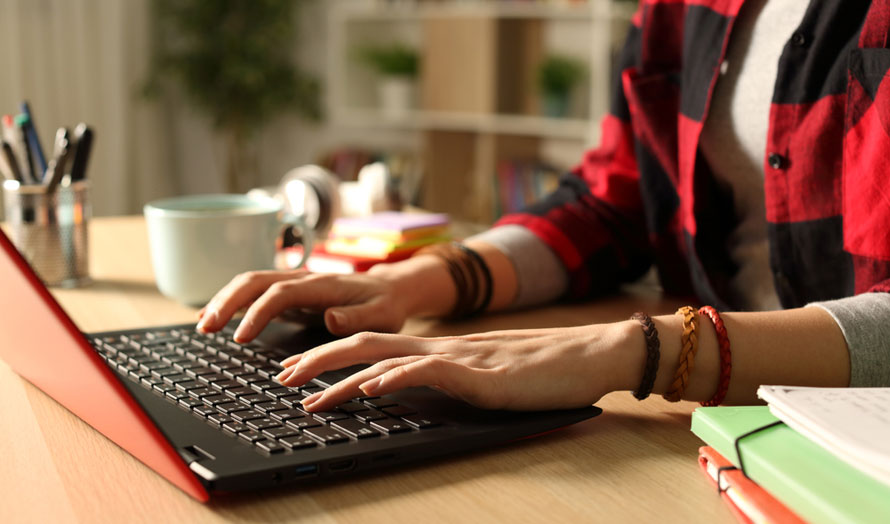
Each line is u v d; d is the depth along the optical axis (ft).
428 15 12.53
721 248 3.38
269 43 13.32
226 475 1.56
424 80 12.80
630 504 1.61
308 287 2.60
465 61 12.25
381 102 13.91
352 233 3.97
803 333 2.08
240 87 13.29
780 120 2.87
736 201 3.29
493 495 1.65
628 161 3.59
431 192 13.14
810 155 2.78
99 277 3.76
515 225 3.38
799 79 2.82
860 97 2.56
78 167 3.57
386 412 1.92
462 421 1.89
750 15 3.11
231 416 1.87
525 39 12.11
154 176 13.71
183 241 3.13
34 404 2.12
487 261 3.10
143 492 1.65
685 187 3.32
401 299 2.77
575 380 1.98
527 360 1.98
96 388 1.66
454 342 2.07
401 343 2.09
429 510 1.58
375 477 1.73
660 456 1.85
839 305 2.17
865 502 1.35
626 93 3.54
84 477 1.71
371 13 13.12
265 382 2.11
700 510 1.59
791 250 2.91
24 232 3.51
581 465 1.79
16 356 2.12
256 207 3.54
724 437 1.63
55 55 12.48
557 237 3.32
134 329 2.67
